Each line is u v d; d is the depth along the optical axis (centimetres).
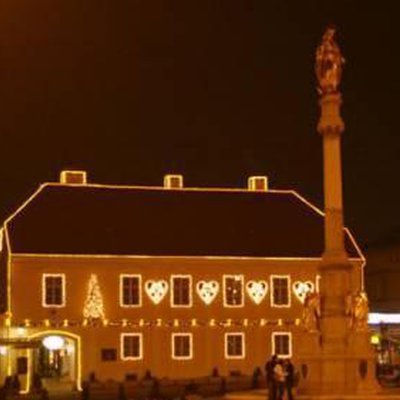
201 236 6981
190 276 6775
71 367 6544
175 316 6681
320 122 4316
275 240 7100
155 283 6688
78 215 6894
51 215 6819
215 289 6800
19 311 6397
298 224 7325
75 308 6506
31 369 6284
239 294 6844
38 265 6481
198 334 6694
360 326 4194
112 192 7219
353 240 7219
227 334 6750
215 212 7275
